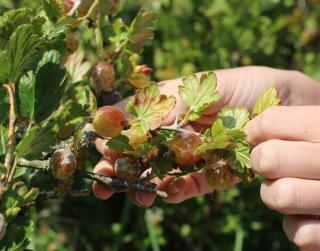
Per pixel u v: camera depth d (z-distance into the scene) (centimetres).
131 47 38
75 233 65
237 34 75
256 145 33
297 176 31
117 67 46
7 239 30
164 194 31
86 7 37
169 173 32
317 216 33
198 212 67
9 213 29
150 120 30
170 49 71
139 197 37
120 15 69
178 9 74
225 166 32
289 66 80
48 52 31
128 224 67
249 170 32
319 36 81
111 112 29
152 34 38
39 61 32
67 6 37
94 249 67
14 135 30
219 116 33
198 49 72
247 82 43
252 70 44
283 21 76
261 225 67
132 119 31
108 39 39
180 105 37
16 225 32
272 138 32
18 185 29
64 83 32
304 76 46
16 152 29
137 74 38
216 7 75
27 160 31
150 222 60
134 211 67
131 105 31
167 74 70
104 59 39
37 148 29
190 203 66
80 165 32
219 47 74
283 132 32
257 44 76
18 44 28
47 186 38
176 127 32
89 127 30
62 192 33
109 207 68
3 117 31
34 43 29
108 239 67
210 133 31
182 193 42
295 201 31
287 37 79
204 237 68
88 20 39
